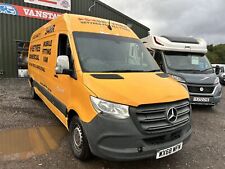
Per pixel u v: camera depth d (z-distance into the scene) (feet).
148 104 11.29
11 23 50.08
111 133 11.09
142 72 14.96
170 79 14.71
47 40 20.75
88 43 15.24
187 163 14.11
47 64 20.26
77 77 13.57
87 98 12.23
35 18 52.65
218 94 26.86
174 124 12.03
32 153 14.48
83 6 57.26
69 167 12.95
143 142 11.25
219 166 13.92
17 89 36.45
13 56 51.21
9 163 13.12
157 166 13.56
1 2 48.29
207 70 29.22
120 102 11.16
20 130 18.38
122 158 11.07
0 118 21.11
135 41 17.52
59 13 55.16
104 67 14.34
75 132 13.82
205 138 18.48
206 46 31.01
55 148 15.31
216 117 25.13
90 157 13.41
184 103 12.97
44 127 19.24
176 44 29.76
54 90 18.11
